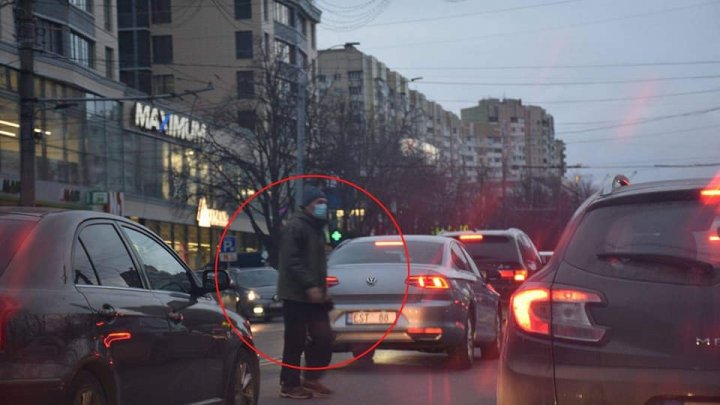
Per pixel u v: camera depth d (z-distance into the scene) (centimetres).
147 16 6375
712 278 428
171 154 4969
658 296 431
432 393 965
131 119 4569
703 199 459
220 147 4572
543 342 449
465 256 1290
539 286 460
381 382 1052
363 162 5125
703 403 413
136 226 680
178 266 729
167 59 6538
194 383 680
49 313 499
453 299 1109
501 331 1401
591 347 437
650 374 422
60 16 3991
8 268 509
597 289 444
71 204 3975
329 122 4819
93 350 529
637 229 459
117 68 4616
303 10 6975
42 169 3834
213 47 6488
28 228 547
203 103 6300
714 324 419
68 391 504
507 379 461
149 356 602
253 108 4769
